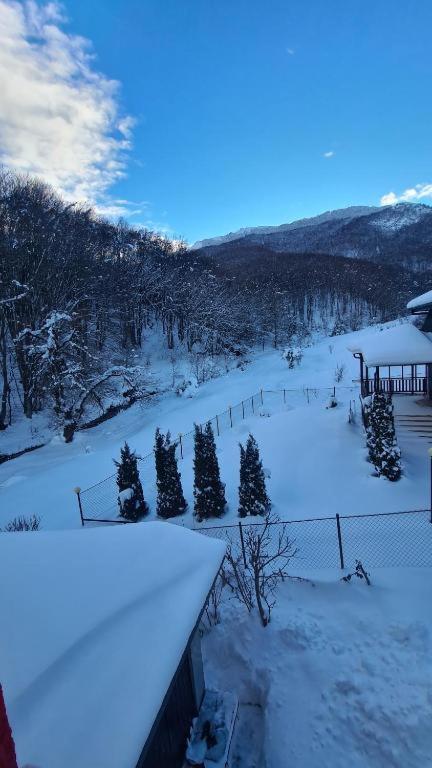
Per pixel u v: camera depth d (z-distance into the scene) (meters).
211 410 25.12
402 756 5.03
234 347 42.19
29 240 28.31
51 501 15.32
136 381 28.52
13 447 23.64
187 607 4.58
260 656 6.80
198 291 44.78
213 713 5.86
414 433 15.63
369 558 9.02
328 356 37.03
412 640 6.42
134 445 20.97
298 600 7.76
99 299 34.16
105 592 4.74
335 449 14.92
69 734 3.14
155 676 3.68
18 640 4.06
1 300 24.27
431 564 8.64
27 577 5.03
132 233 55.28
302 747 5.47
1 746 2.21
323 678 6.18
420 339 16.73
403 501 11.38
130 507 12.66
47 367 24.23
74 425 24.44
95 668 3.74
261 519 11.26
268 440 16.67
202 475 11.91
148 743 3.18
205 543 5.85
